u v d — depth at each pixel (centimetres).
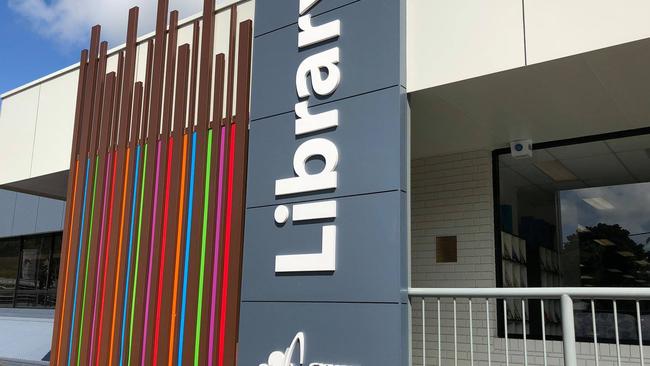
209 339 534
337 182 476
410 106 512
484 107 522
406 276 441
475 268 654
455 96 492
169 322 567
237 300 523
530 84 463
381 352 427
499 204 666
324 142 489
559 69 433
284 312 484
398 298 426
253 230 518
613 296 337
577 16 410
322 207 477
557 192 639
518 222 652
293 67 529
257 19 570
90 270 659
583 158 628
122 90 698
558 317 605
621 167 612
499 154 675
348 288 453
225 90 602
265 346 488
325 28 511
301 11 532
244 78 573
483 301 642
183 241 575
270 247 504
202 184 575
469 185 677
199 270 557
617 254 596
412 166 724
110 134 700
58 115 810
